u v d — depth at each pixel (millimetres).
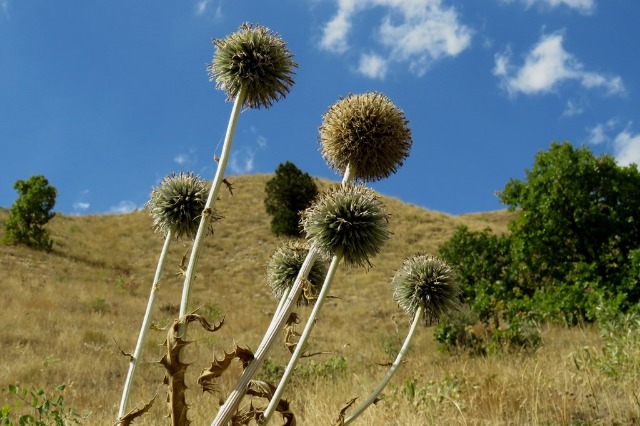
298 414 8375
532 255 20094
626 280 17672
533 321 15688
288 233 37812
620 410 7375
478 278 20594
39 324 17859
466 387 8750
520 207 20672
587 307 17312
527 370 9375
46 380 12281
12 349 14609
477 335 15891
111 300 23703
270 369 12078
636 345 9266
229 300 28062
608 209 19516
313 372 12359
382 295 28625
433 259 5074
